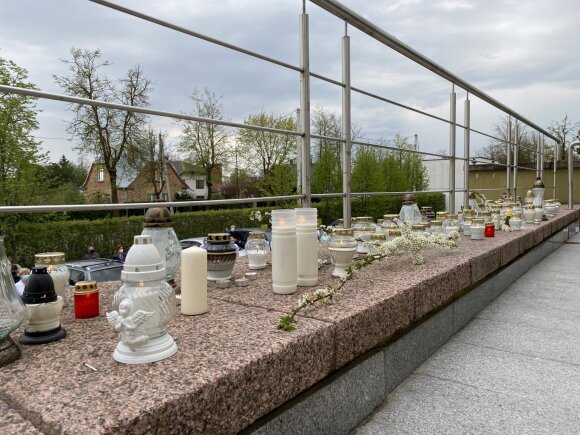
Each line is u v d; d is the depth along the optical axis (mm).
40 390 984
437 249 3357
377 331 1768
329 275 2342
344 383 1626
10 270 1243
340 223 3348
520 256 4582
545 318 3068
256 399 1161
